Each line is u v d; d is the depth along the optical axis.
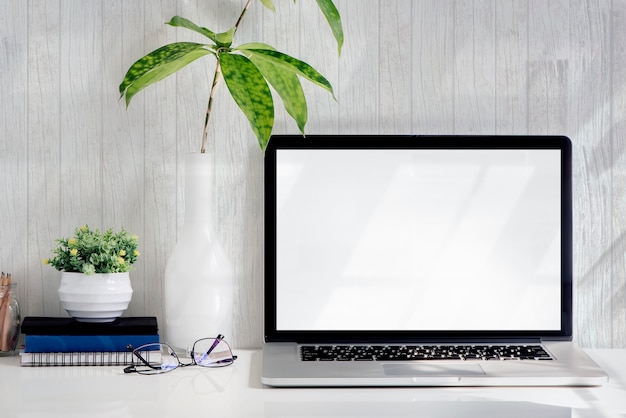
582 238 2.00
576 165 1.99
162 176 1.96
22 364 1.74
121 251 1.80
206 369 1.75
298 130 1.96
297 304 1.91
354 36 1.96
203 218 1.85
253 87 1.67
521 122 1.98
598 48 1.98
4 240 1.93
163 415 1.42
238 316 1.98
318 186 1.91
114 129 1.94
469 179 1.92
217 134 1.96
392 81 1.97
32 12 1.92
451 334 1.92
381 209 1.91
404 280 1.92
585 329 2.00
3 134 1.92
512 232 1.92
